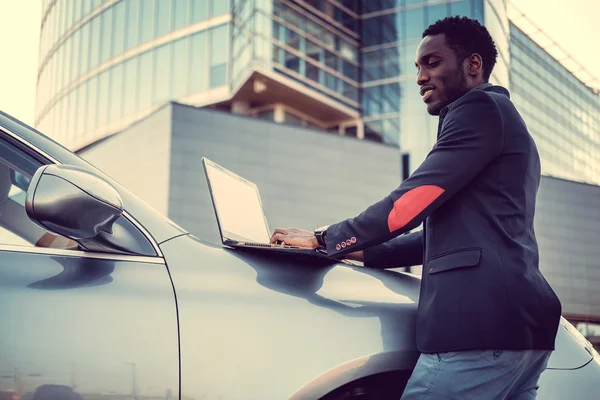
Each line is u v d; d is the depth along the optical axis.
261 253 1.72
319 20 35.44
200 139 22.44
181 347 1.41
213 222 21.84
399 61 36.38
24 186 1.57
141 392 1.35
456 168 1.61
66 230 1.36
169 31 36.03
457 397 1.54
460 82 1.79
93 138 37.62
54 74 43.22
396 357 1.67
